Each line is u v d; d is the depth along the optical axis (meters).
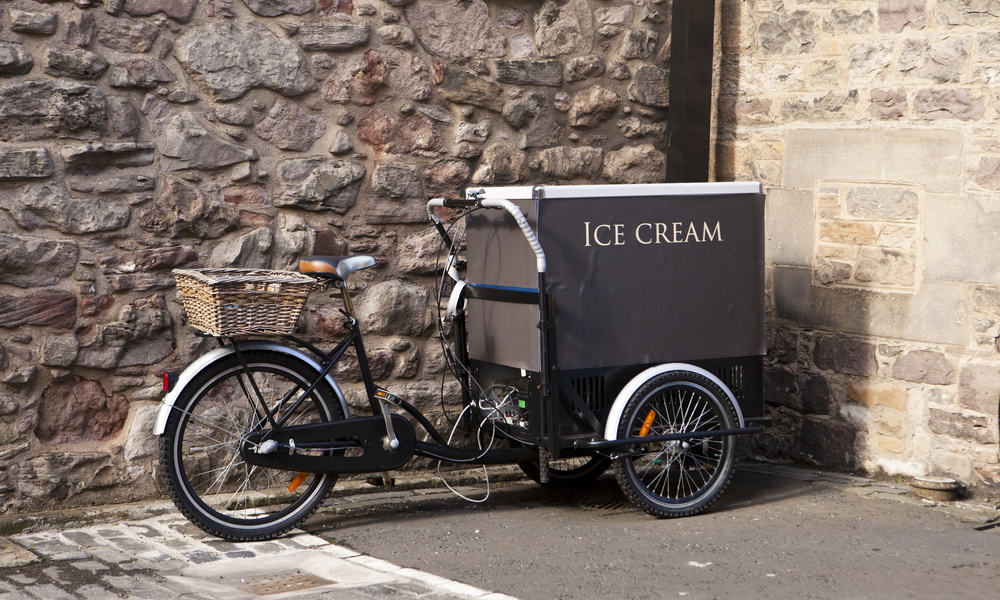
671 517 4.52
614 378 4.46
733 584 3.60
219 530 4.08
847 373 5.27
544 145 5.38
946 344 4.86
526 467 5.02
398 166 5.03
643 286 4.45
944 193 4.82
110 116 4.40
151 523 4.36
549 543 4.12
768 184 5.58
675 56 5.58
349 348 4.99
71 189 4.34
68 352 4.37
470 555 3.97
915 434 5.00
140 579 3.64
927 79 4.86
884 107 5.03
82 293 4.39
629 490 4.42
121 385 4.51
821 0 5.27
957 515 4.55
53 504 4.37
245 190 4.71
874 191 5.09
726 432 4.55
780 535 4.23
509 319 4.48
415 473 5.18
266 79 4.71
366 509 4.68
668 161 5.65
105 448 4.48
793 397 5.54
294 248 4.82
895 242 5.02
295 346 4.89
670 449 4.52
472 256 4.71
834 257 5.29
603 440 4.36
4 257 4.22
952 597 3.46
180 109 4.55
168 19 4.50
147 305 4.53
